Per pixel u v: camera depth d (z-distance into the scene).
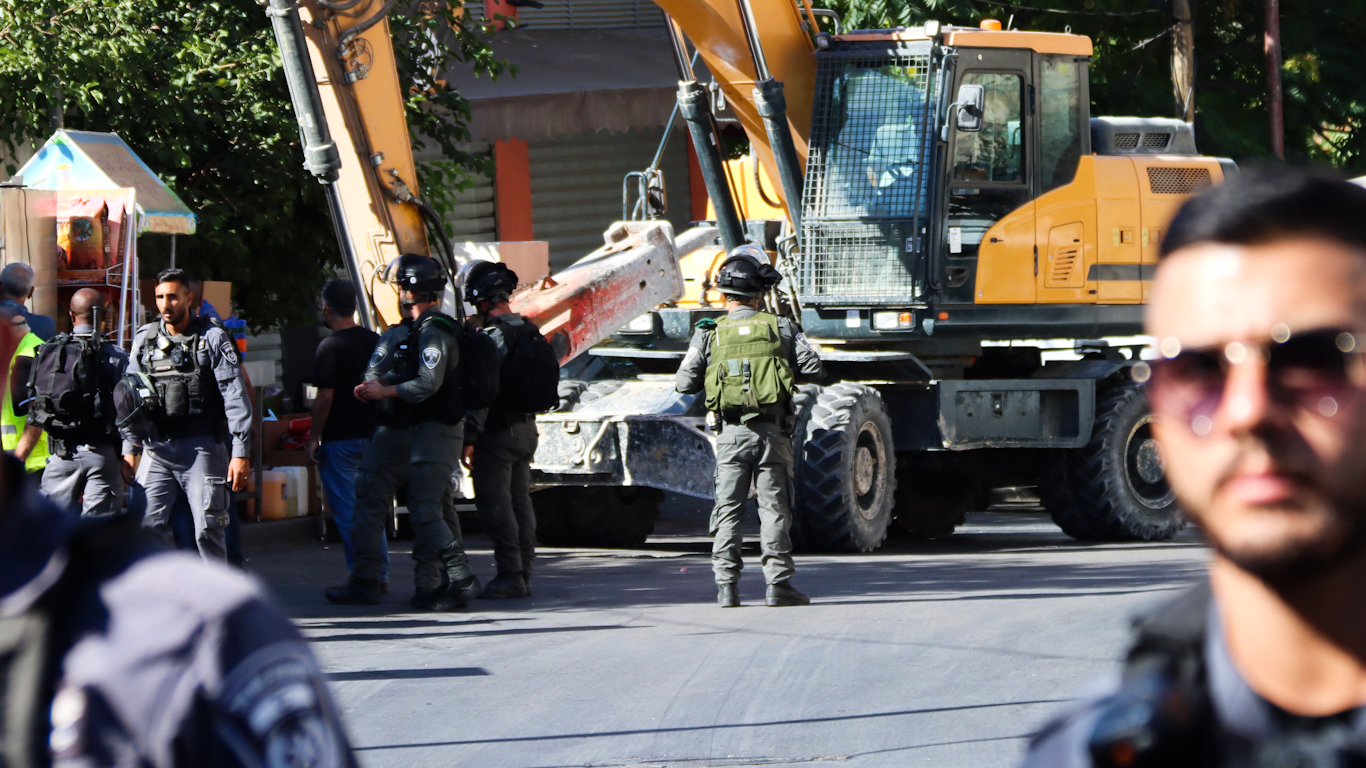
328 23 39.22
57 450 30.34
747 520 58.84
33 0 48.12
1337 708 4.16
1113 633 28.97
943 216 46.31
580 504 48.75
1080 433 49.50
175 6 53.38
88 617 5.18
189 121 50.25
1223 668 4.28
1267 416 4.01
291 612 33.03
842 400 44.53
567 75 76.44
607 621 31.58
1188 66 78.25
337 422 35.34
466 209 81.00
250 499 47.62
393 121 40.41
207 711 5.12
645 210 53.56
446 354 32.84
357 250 39.91
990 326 47.53
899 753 20.47
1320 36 85.62
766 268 33.88
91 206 42.28
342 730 5.46
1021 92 47.69
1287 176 4.22
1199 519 4.20
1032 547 48.34
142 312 43.75
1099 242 49.09
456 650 28.33
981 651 27.42
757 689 24.62
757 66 46.16
